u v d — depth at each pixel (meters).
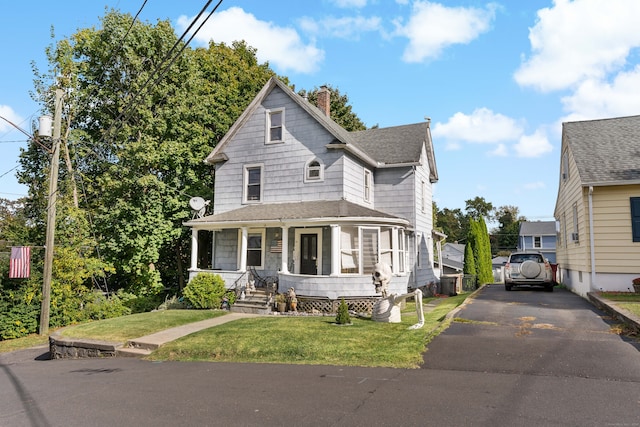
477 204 88.06
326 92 24.38
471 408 5.37
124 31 22.09
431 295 22.75
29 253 16.67
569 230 19.31
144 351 10.83
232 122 26.80
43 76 22.56
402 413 5.29
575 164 16.42
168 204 22.42
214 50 29.66
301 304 15.62
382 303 12.20
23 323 17.20
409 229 19.81
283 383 7.02
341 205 17.08
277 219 16.50
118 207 21.38
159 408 6.04
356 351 8.84
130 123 22.97
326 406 5.70
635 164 15.12
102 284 24.31
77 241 19.89
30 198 23.20
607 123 18.28
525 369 6.98
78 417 5.90
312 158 18.94
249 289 16.91
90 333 12.59
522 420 4.93
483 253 30.84
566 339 8.66
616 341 8.36
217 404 6.05
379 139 23.44
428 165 24.59
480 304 13.70
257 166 20.17
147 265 23.17
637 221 14.59
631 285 14.43
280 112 20.02
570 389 5.95
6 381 9.00
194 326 13.09
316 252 18.11
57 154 16.95
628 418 4.91
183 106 23.06
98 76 23.45
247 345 9.92
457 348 8.41
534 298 15.19
